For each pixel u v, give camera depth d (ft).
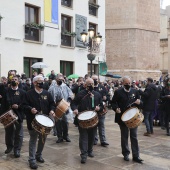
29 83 42.52
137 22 103.14
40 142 22.16
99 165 22.11
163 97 34.22
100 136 27.84
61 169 21.11
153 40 107.65
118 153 25.38
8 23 54.39
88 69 75.36
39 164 22.12
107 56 106.11
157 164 22.63
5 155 24.17
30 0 58.65
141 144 29.04
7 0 54.19
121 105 23.30
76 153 25.17
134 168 21.56
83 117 22.13
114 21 104.73
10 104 23.21
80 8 70.85
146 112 33.17
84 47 70.95
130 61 103.60
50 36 62.90
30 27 58.65
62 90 30.37
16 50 55.83
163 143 29.63
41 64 53.57
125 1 103.09
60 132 28.81
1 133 32.53
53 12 63.52
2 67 53.31
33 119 20.58
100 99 23.84
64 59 66.33
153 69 107.96
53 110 22.09
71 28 68.90
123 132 23.24
